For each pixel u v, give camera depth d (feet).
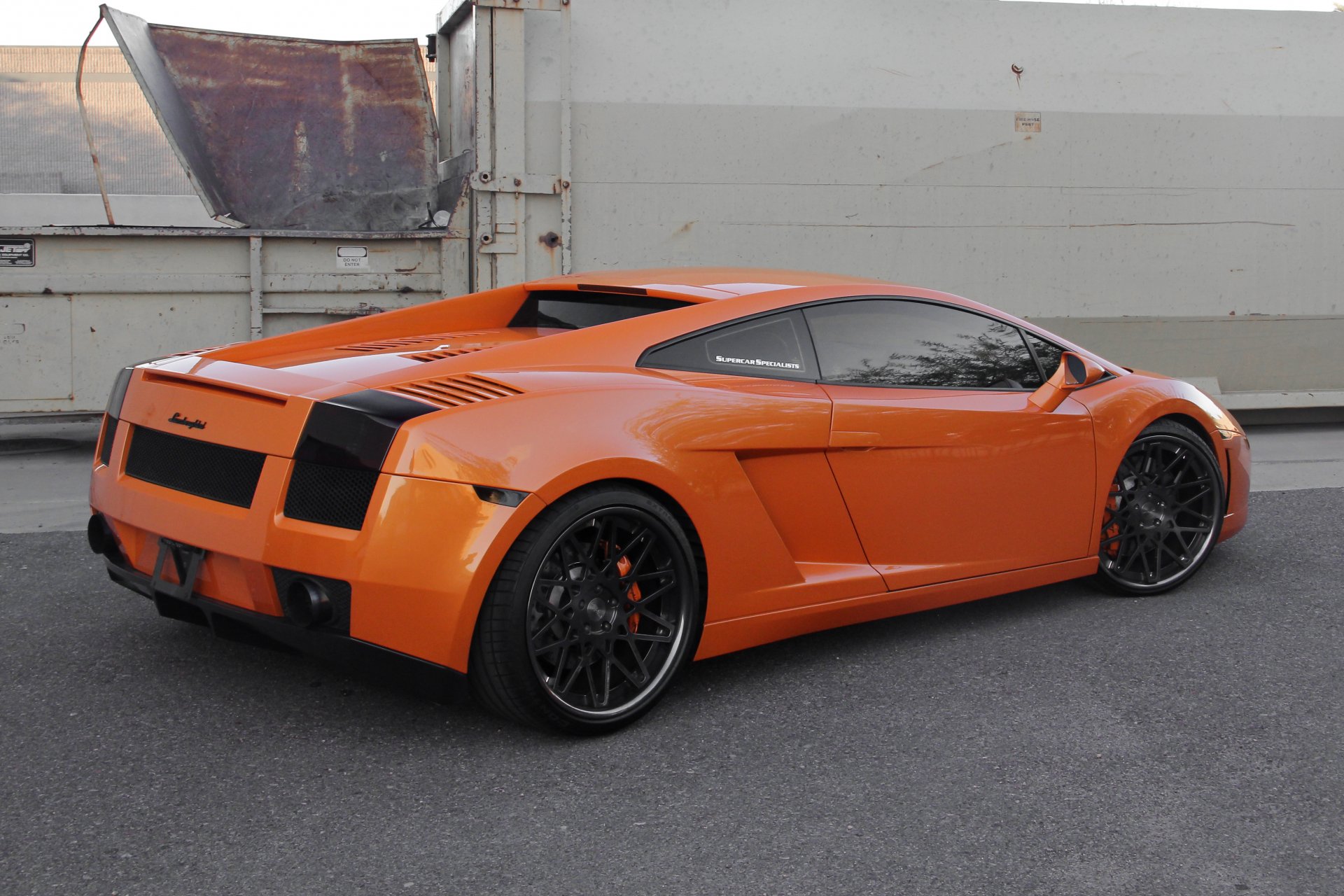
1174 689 10.23
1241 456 13.92
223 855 7.10
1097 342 23.93
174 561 8.95
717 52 21.80
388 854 7.16
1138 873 7.13
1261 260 24.44
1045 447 11.82
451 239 21.20
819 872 7.06
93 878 6.79
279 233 20.53
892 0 22.40
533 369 9.11
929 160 22.74
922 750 8.86
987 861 7.22
